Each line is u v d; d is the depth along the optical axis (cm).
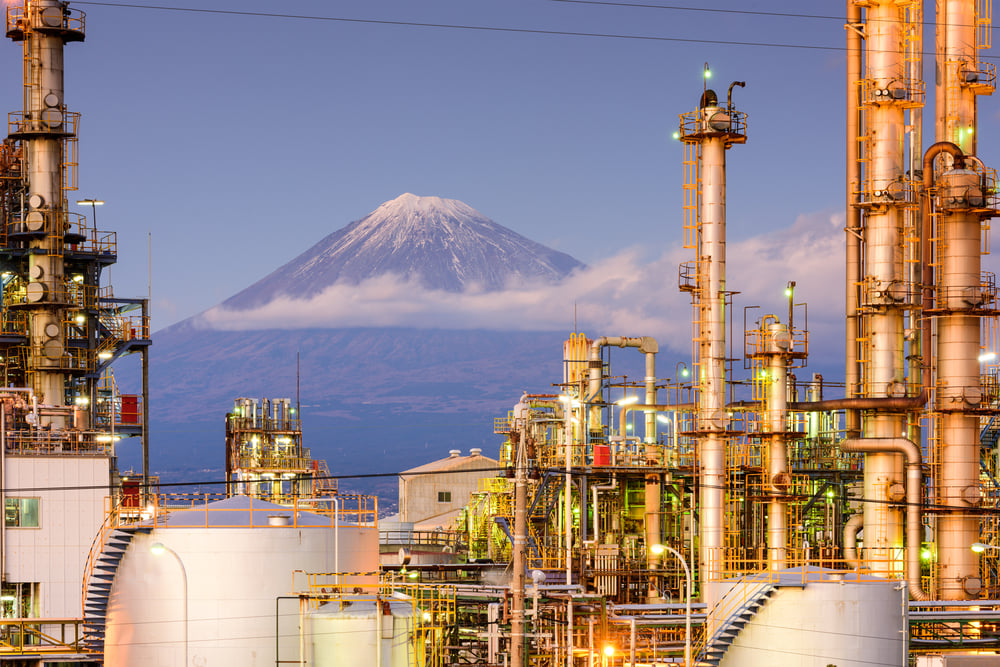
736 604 6388
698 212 8069
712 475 8006
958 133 8381
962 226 7775
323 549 6494
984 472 9225
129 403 10375
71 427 8794
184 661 6256
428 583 6819
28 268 9769
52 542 7681
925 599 7706
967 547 7769
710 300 8025
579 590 6738
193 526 6388
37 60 9419
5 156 9919
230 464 12925
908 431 8325
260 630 6325
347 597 5794
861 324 8219
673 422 9319
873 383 8000
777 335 8056
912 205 7931
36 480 7706
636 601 8431
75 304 9425
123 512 7162
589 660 6334
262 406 13038
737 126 8056
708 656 6378
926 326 8612
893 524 7931
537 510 9031
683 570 8500
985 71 8438
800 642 6275
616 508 9062
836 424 9831
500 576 8038
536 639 6341
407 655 5759
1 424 7700
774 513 8144
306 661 5725
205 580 6319
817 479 9450
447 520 14575
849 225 8844
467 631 7200
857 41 9031
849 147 8969
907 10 8088
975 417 7825
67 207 9581
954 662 6469
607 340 9381
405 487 14800
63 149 9550
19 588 7612
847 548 8525
